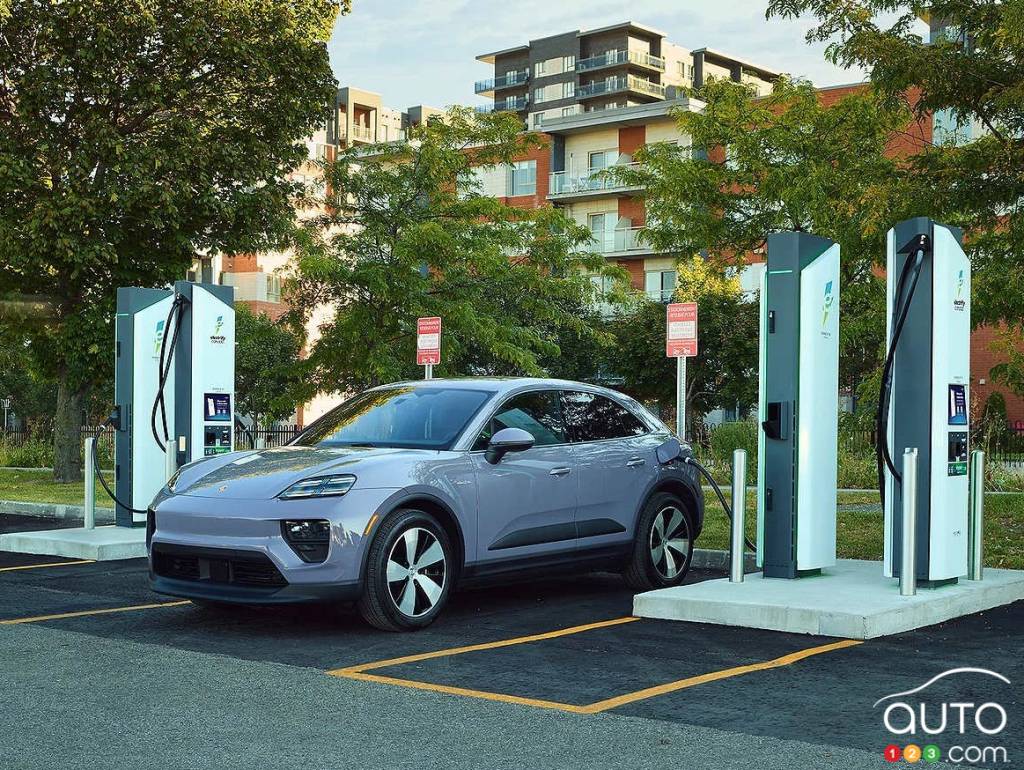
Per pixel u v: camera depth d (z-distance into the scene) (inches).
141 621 297.6
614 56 3708.2
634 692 215.5
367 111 3555.6
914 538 289.3
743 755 173.8
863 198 489.7
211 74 855.1
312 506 270.1
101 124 783.1
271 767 168.6
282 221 868.6
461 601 330.0
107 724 193.0
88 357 832.9
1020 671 231.3
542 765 169.2
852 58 509.7
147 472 459.2
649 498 346.0
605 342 921.5
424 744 180.5
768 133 792.9
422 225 805.9
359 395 344.8
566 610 313.6
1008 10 447.8
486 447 305.6
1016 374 705.0
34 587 360.5
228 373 447.5
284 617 302.5
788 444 316.8
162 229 812.0
